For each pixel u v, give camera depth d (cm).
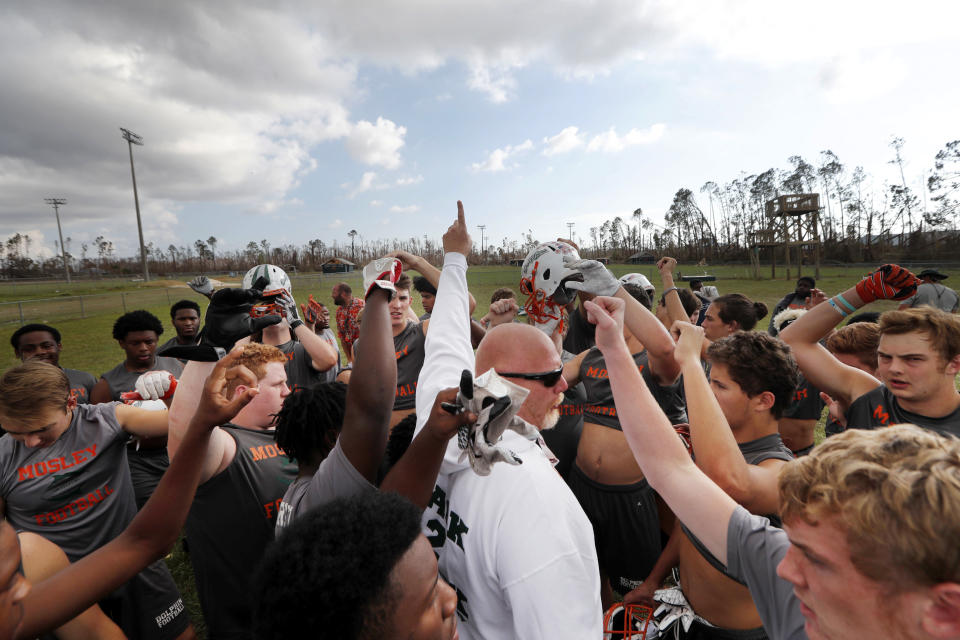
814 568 66
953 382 177
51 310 2858
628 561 254
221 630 173
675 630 159
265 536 173
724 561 105
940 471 55
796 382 160
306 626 66
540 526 96
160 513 102
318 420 147
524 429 84
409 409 368
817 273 3969
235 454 170
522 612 92
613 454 250
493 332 119
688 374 142
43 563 150
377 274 126
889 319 184
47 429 198
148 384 211
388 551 70
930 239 5016
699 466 137
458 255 172
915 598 56
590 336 367
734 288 3081
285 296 217
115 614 199
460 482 111
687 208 8650
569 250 192
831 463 65
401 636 70
